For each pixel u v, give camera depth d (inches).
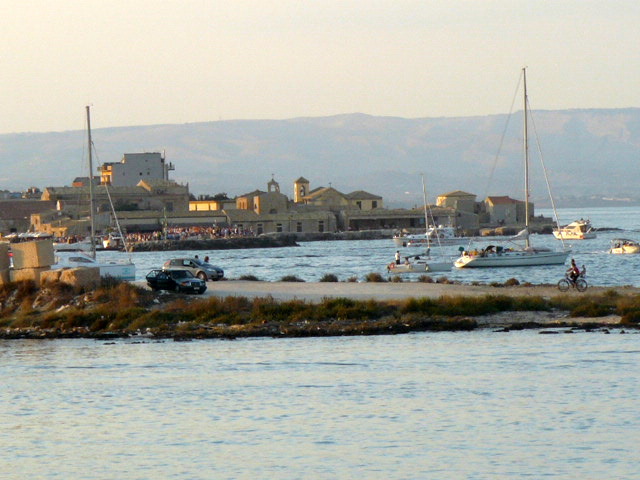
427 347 4569.4
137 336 5147.6
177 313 5467.5
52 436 3184.1
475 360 4205.2
